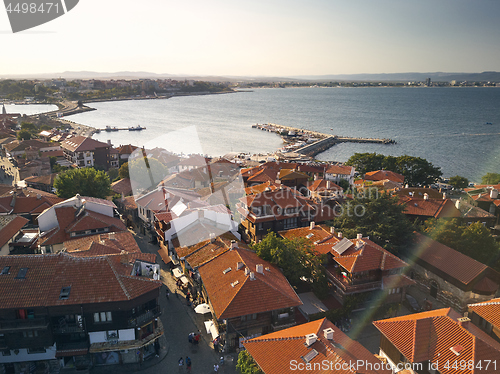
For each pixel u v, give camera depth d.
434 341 33.62
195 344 41.19
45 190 95.12
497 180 102.06
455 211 65.38
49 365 37.41
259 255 48.09
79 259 38.00
